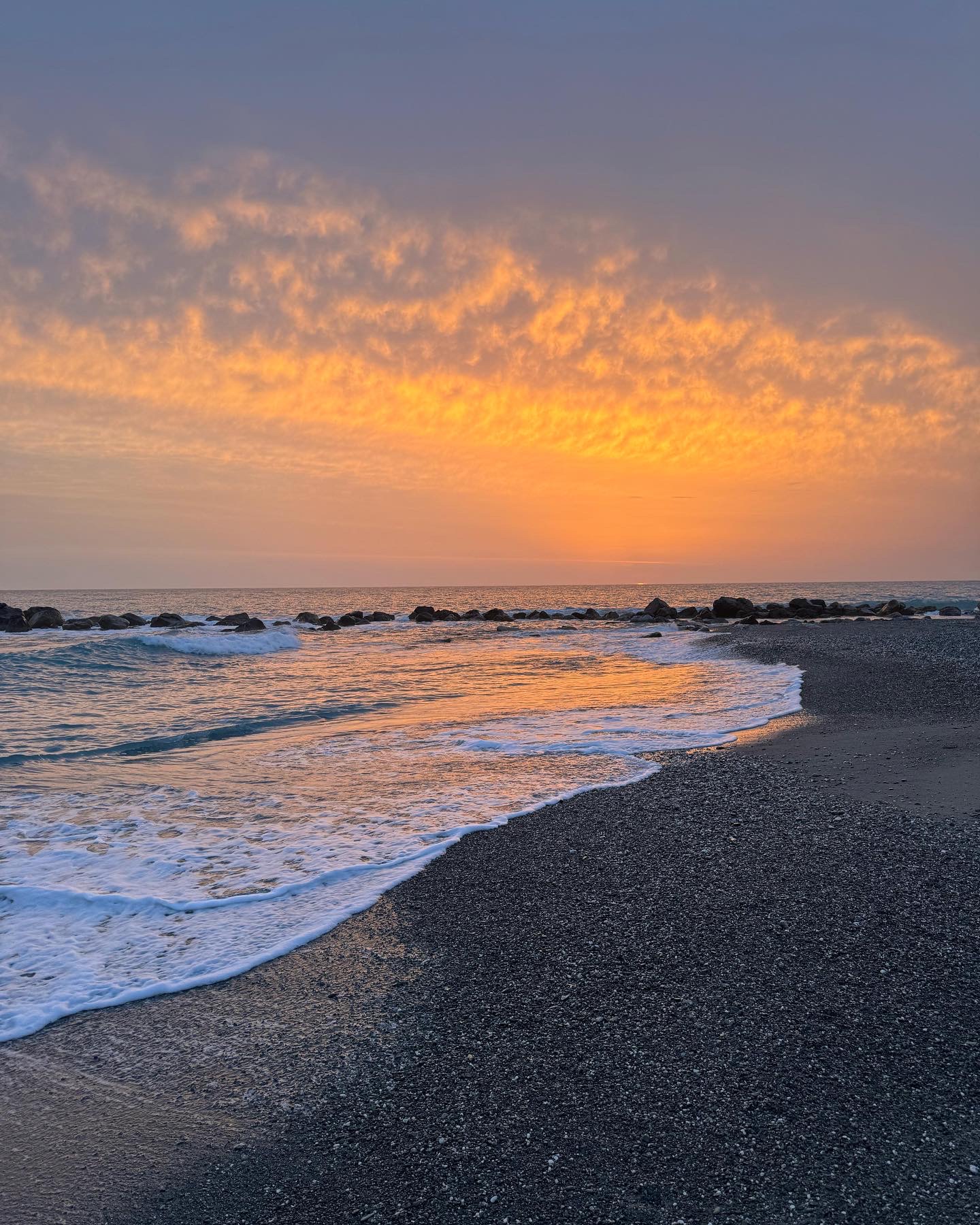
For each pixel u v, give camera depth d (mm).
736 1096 3441
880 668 18141
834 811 7488
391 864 6570
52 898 5969
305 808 8250
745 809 7688
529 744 11422
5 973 4852
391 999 4438
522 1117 3373
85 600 131375
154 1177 3127
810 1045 3789
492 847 6895
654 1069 3658
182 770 10008
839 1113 3297
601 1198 2900
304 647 33250
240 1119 3463
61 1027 4254
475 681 20250
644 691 17453
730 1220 2777
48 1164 3207
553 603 98750
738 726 12359
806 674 18516
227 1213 2930
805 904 5422
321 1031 4145
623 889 5867
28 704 15695
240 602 112500
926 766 9031
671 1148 3143
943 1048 3723
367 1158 3182
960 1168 2965
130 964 4945
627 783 8945
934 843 6473
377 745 11578
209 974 4789
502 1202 2908
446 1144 3230
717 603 51844
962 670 16594
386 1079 3695
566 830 7297
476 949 5008
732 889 5758
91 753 11039
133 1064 3904
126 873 6445
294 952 5059
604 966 4695
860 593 117750
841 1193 2869
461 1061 3805
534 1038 3975
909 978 4391
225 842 7191
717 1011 4133
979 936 4855
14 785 9258
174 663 24406
